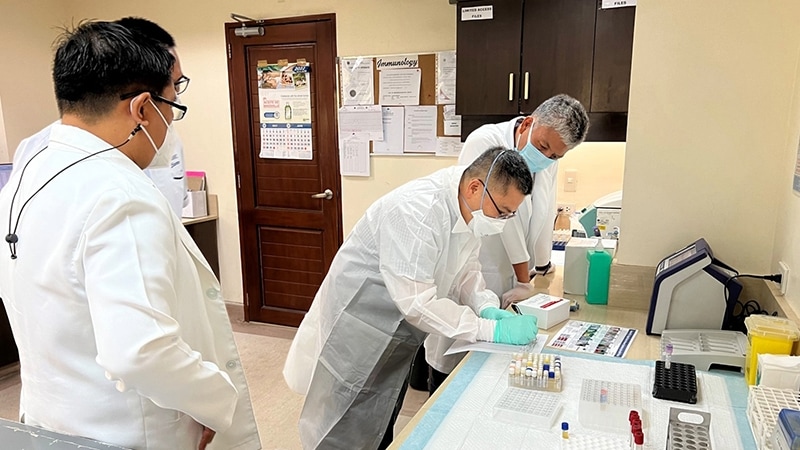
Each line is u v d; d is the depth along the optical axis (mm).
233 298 3920
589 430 1077
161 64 1041
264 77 3492
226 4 3480
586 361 1392
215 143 3715
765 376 1148
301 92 3426
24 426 915
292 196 3600
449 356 1821
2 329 3031
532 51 2570
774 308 1526
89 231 895
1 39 3357
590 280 1867
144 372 869
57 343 967
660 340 1539
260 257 3783
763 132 1644
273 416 2586
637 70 1730
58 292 937
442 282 1652
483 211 1470
